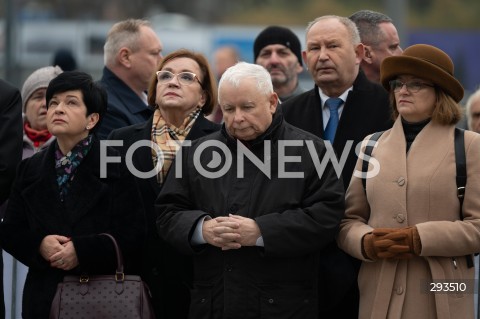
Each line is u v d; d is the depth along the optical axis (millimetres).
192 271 12766
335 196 11750
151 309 11945
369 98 13484
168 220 11961
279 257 11578
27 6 71812
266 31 17109
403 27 34000
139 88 16062
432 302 11547
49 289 12023
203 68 13633
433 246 11273
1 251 12758
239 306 11516
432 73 11656
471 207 11438
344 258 12344
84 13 74625
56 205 12172
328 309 12281
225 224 11414
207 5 84000
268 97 11875
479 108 15102
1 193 12656
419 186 11586
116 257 11984
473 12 85750
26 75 32875
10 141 12695
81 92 12328
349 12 87000
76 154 12352
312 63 13492
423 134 11812
